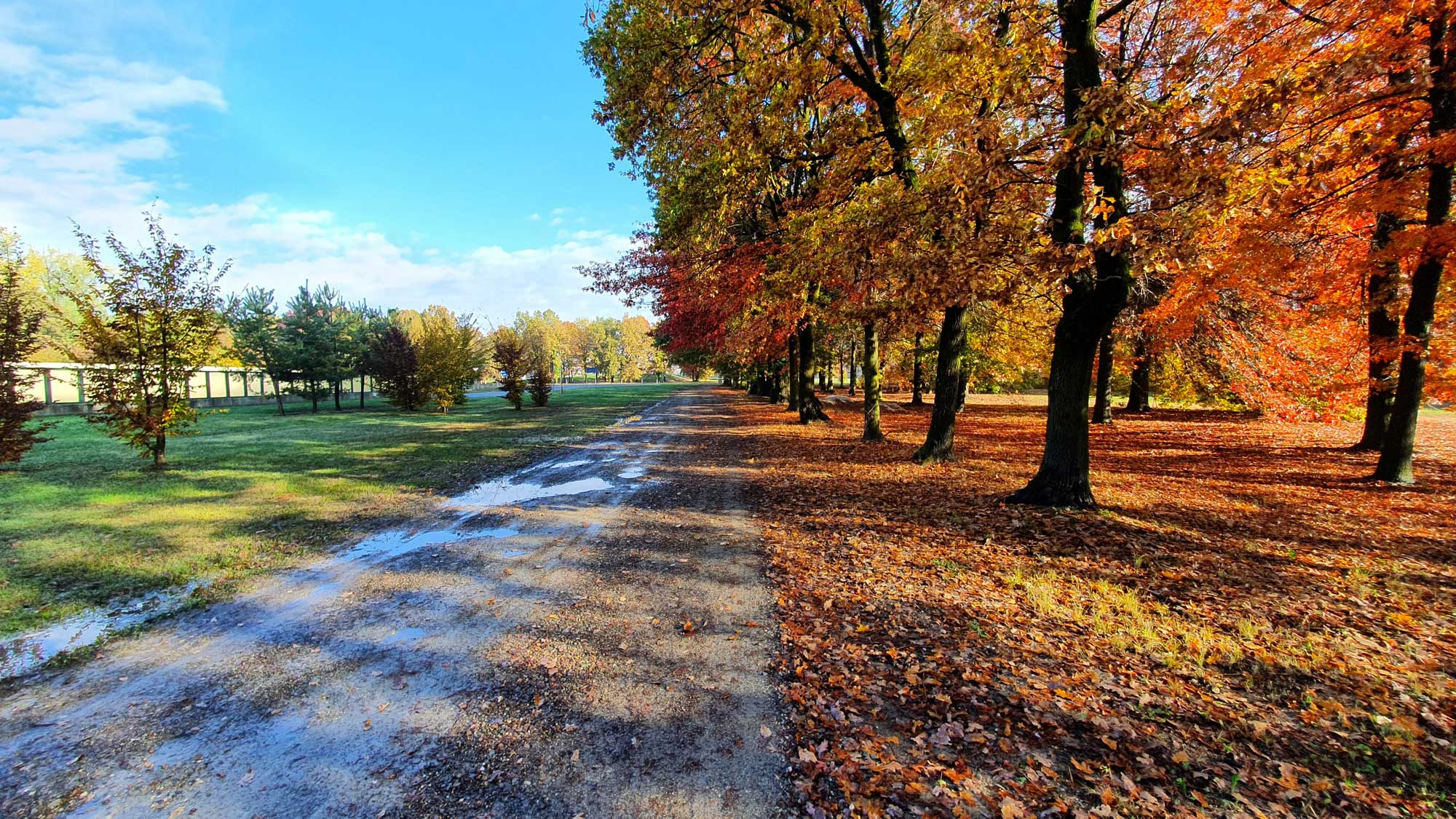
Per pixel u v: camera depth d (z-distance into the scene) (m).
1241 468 10.49
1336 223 8.84
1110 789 2.65
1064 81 8.31
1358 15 6.76
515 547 6.74
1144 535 6.39
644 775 2.84
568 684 3.71
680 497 9.38
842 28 9.05
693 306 19.31
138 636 4.44
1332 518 6.94
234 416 27.92
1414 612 4.36
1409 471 8.66
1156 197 6.48
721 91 10.67
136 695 3.61
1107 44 10.22
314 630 4.54
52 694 3.61
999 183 7.23
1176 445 13.74
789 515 8.00
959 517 7.40
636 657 4.07
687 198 12.77
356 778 2.84
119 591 5.32
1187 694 3.42
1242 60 8.09
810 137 11.12
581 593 5.28
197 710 3.44
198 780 2.82
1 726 3.26
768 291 14.27
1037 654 3.96
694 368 36.03
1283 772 2.71
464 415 28.39
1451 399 8.18
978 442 14.87
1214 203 6.29
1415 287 8.30
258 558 6.27
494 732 3.21
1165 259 6.13
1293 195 7.11
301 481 10.63
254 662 4.04
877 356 14.89
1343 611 4.43
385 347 33.09
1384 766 2.74
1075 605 4.71
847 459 12.38
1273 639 4.04
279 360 29.72
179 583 5.53
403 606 5.02
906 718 3.30
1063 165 6.57
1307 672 3.60
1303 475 9.64
